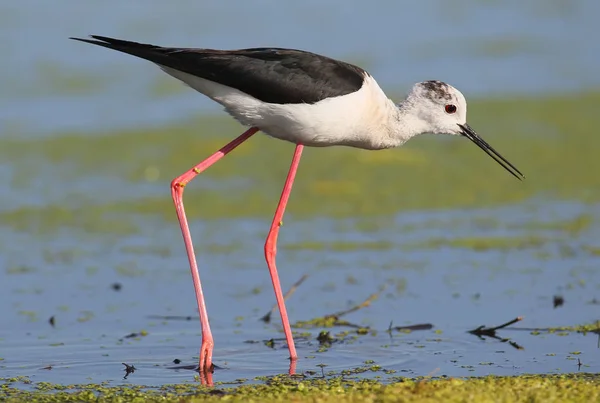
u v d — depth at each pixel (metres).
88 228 13.05
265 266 11.73
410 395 7.34
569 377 8.09
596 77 19.77
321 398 7.41
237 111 9.20
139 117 17.94
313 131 9.15
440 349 9.09
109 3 22.62
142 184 14.79
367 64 20.22
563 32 22.58
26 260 11.91
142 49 9.09
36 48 20.11
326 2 23.39
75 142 16.56
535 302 10.37
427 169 15.34
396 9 23.45
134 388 8.06
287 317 9.23
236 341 9.45
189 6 22.64
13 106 18.38
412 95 9.84
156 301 10.67
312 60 9.08
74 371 8.57
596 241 12.23
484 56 21.03
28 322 9.99
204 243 12.49
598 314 9.98
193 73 9.08
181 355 9.05
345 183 14.73
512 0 24.56
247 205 13.88
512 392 7.47
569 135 16.48
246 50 9.17
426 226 12.98
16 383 8.22
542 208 13.54
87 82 19.33
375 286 11.00
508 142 16.28
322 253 12.09
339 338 9.48
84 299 10.70
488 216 13.29
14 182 14.77
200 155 15.84
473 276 11.20
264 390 7.72
